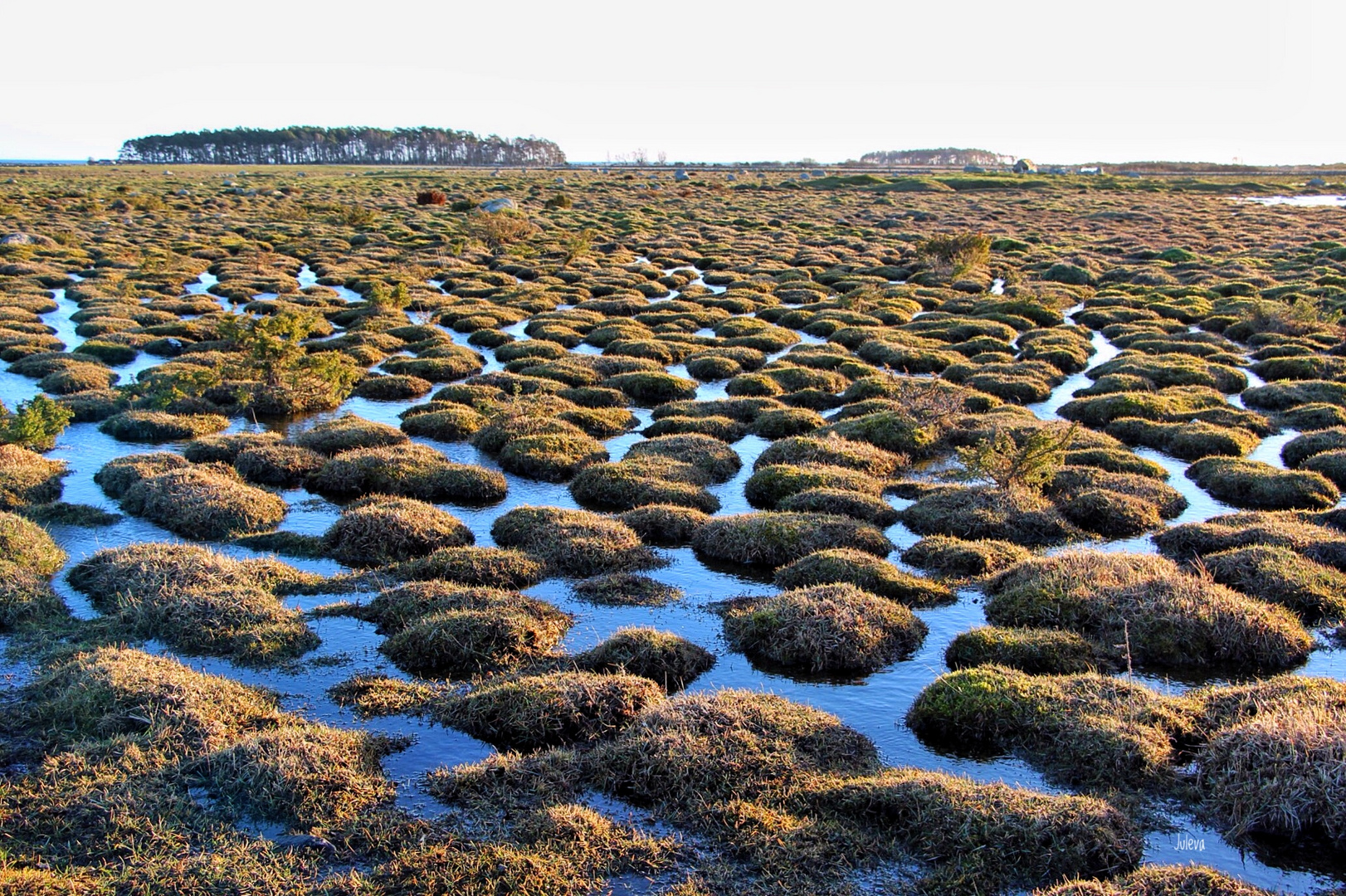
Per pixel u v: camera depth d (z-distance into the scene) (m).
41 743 12.61
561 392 34.66
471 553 19.17
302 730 12.66
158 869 10.24
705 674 15.34
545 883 10.12
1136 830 11.04
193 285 59.62
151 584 17.27
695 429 30.03
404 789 11.88
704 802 11.45
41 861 10.35
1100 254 74.94
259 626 16.05
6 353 39.75
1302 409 31.81
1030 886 10.15
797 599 16.66
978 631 15.85
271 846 10.70
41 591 17.19
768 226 94.25
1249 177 181.00
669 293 58.06
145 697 13.24
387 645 15.84
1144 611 16.28
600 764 12.14
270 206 107.69
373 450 26.28
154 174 167.25
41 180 140.12
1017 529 21.52
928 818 10.88
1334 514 21.72
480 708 13.50
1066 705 13.23
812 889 10.06
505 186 139.88
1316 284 57.28
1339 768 11.09
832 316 48.44
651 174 182.75
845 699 14.60
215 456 26.42
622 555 19.77
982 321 47.38
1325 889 10.30
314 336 45.44
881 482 25.27
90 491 24.06
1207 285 58.66
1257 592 18.00
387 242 78.06
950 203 117.31
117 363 39.44
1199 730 12.91
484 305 51.88
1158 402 31.98
